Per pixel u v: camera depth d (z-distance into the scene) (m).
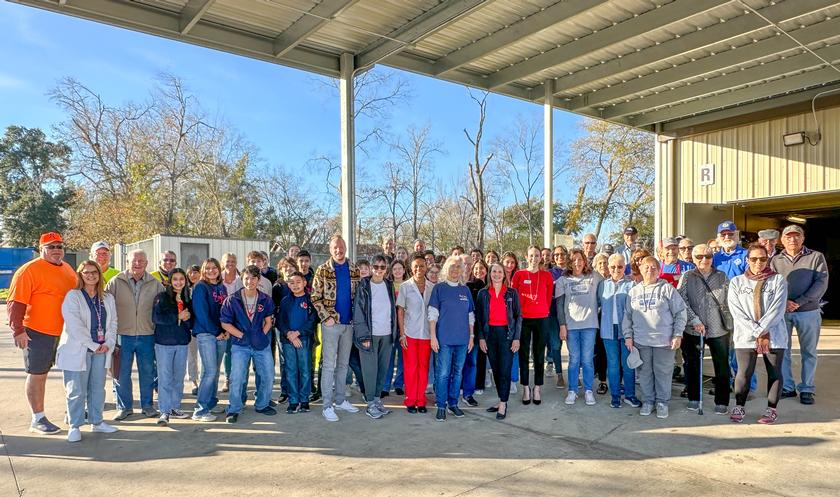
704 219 12.91
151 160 27.89
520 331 5.42
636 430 4.77
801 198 12.01
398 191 28.42
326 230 29.75
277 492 3.44
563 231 28.59
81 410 4.62
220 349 5.54
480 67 9.64
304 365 5.57
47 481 3.67
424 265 5.67
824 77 9.56
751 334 4.83
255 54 8.03
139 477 3.73
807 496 3.33
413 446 4.37
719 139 12.50
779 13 7.24
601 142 26.80
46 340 4.80
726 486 3.49
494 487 3.50
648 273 5.23
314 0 7.05
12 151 43.53
